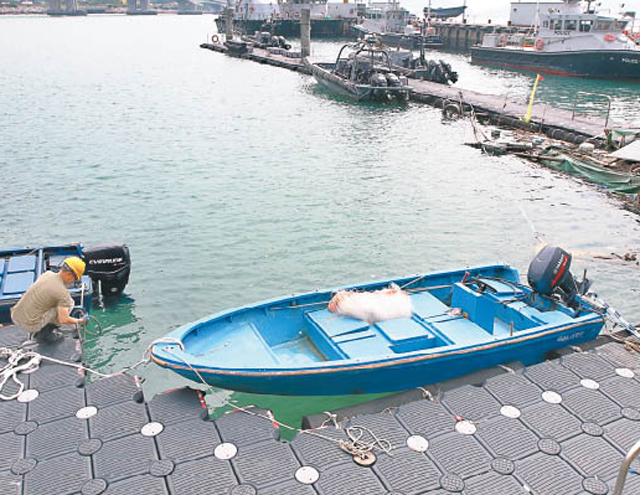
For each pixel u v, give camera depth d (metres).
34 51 90.06
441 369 9.23
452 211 20.09
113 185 22.27
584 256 16.42
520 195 22.11
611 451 7.27
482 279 12.09
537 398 8.34
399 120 38.94
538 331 9.68
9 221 18.12
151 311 13.00
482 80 61.62
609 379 8.88
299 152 28.73
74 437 7.32
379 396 9.69
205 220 18.66
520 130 35.28
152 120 36.62
